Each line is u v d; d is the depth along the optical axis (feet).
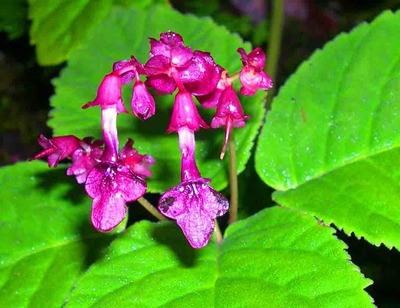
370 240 0.55
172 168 0.67
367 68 0.65
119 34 0.78
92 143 0.52
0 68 1.21
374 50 0.66
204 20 0.76
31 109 1.17
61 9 0.90
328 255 0.51
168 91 0.48
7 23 1.12
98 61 0.76
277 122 0.66
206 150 0.68
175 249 0.55
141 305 0.51
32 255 0.65
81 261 0.64
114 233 0.66
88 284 0.52
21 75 1.20
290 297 0.48
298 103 0.66
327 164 0.63
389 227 0.55
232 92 0.49
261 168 0.64
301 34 1.29
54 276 0.63
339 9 1.34
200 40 0.75
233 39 0.74
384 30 0.67
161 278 0.52
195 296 0.51
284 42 1.28
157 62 0.46
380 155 0.62
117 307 0.50
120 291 0.52
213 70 0.49
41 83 1.18
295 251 0.52
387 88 0.64
